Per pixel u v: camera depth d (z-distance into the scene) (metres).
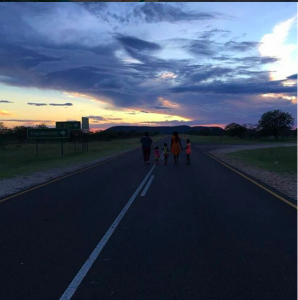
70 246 5.98
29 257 5.45
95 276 4.69
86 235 6.64
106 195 11.02
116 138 113.00
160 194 11.08
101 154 33.53
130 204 9.55
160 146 49.19
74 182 14.12
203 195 10.84
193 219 7.80
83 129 37.09
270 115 97.75
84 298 4.07
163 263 5.14
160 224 7.39
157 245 5.98
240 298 4.04
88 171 18.30
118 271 4.85
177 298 4.05
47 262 5.23
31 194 11.34
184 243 6.08
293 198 10.24
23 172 17.92
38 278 4.64
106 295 4.14
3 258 5.41
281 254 5.48
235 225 7.26
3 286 4.41
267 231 6.80
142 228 7.09
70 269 4.95
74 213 8.52
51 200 10.25
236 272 4.78
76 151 38.81
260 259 5.27
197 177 15.27
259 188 12.12
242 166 20.34
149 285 4.39
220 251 5.64
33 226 7.34
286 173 16.78
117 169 19.12
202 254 5.51
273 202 9.66
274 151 39.31
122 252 5.64
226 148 46.03
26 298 4.09
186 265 5.05
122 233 6.75
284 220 7.65
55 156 31.06
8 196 11.02
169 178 15.00
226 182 13.66
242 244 6.00
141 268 4.95
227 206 9.18
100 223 7.54
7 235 6.68
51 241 6.28
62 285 4.42
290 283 4.42
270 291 4.21
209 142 73.38
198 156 29.41
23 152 39.25
